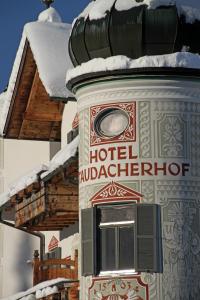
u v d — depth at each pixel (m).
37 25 39.94
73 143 35.75
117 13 31.91
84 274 32.44
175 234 31.73
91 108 32.75
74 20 33.34
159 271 31.55
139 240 31.72
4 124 43.16
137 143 32.06
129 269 31.84
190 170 32.09
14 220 44.09
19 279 47.25
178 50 31.88
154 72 31.91
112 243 32.12
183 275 31.59
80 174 33.12
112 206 32.25
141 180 31.92
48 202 36.84
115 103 32.38
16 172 48.00
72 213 37.78
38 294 37.28
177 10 31.78
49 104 42.47
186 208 31.91
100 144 32.47
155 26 31.59
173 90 32.19
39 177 37.06
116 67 31.86
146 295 31.50
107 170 32.25
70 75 32.97
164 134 32.06
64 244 41.41
